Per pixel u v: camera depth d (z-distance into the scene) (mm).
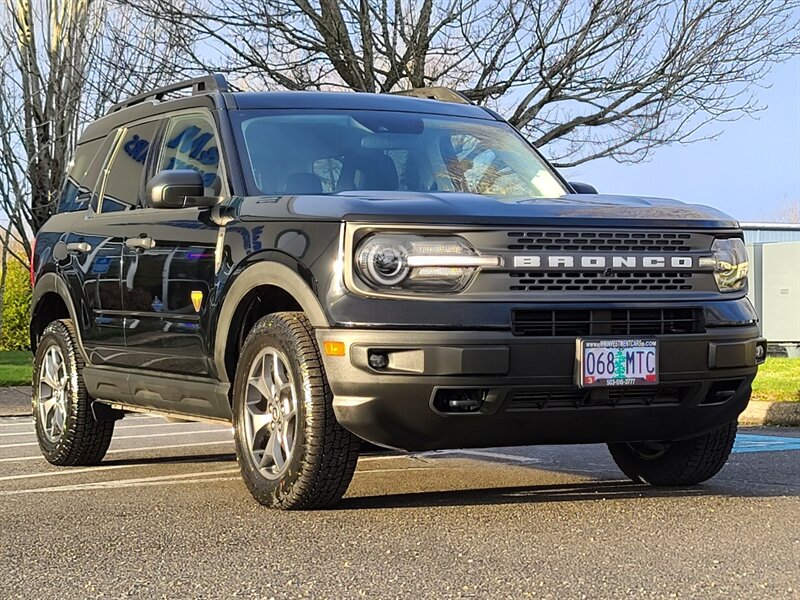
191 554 4125
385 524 4645
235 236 5348
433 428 4707
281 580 3691
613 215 4957
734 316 5102
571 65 13695
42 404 7289
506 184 6156
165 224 5996
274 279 4992
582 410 4840
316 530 4535
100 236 6664
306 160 5824
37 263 7430
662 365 4883
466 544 4207
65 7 16812
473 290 4691
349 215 4734
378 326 4609
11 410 11977
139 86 15109
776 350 18375
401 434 4711
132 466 7145
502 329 4660
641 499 5312
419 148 6145
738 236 5262
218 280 5418
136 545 4320
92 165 7285
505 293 4711
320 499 4961
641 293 4918
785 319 17672
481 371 4609
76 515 5066
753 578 3648
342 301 4680
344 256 4707
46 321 7578
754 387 11492
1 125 17094
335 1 13938
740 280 5223
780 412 10188
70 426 6965
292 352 4902
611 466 6898
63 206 7504
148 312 6059
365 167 5902
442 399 4684
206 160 5992
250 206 5398
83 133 7645
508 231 4746
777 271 17781
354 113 6258
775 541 4238
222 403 5531
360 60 14164
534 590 3502
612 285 4879
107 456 7785
